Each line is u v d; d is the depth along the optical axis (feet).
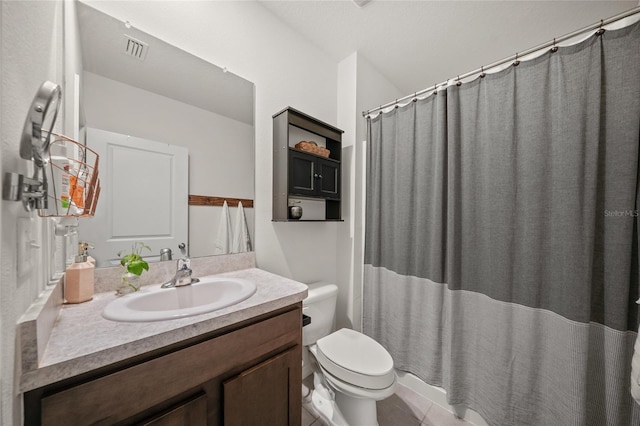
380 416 4.43
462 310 4.43
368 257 5.89
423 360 4.90
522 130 3.79
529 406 3.66
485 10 4.81
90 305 2.59
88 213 2.28
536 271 3.62
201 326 2.23
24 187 1.42
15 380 1.43
